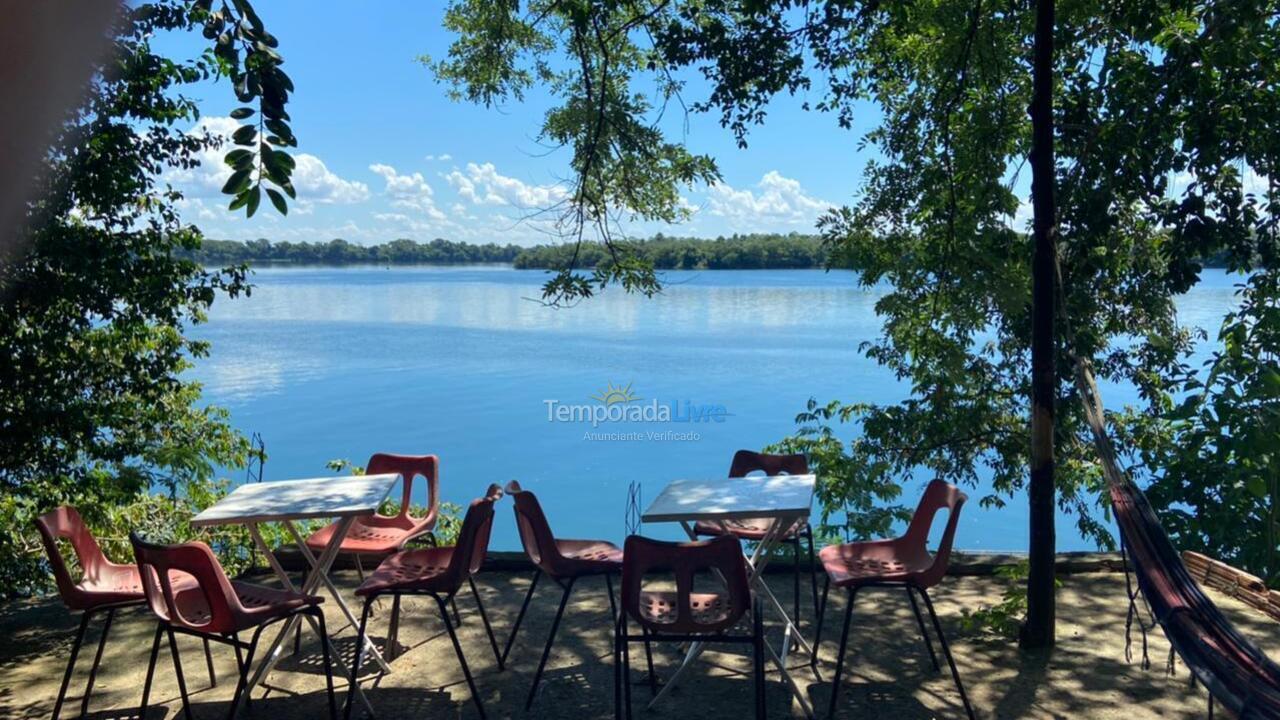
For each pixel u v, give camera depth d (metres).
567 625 5.23
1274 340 6.12
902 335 7.29
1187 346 7.47
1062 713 3.99
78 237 5.36
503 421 23.95
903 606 5.45
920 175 6.62
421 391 28.64
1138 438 7.52
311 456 19.81
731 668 4.60
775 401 25.02
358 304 70.06
